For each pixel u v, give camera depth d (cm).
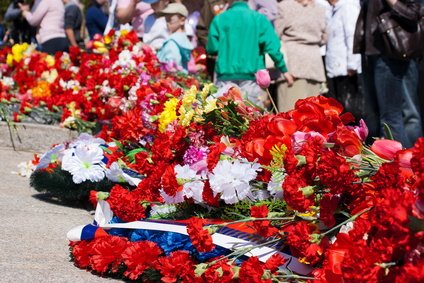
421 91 710
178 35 1001
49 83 1094
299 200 325
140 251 389
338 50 1055
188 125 452
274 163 373
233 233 375
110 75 912
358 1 1051
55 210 592
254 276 323
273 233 352
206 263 363
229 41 929
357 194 323
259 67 934
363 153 341
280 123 369
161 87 571
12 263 415
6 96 1088
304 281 330
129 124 547
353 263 281
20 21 1603
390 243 278
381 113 884
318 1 1141
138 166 461
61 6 1406
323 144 330
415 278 257
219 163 382
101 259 406
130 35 962
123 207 439
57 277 394
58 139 962
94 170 536
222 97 460
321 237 326
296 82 1063
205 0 1170
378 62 866
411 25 830
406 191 294
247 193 383
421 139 283
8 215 555
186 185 399
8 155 906
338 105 364
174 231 388
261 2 1055
